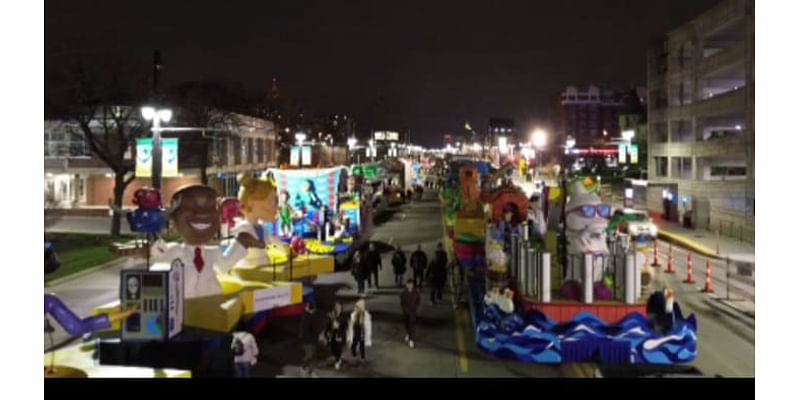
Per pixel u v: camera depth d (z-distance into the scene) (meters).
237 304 17.05
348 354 17.23
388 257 34.19
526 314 16.73
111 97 41.00
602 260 17.39
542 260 16.80
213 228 17.64
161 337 14.69
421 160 142.62
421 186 81.12
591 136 187.88
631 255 16.62
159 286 14.73
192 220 17.34
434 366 16.33
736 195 43.75
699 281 28.27
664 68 61.34
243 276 20.52
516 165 97.12
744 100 43.97
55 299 13.80
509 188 25.42
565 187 19.11
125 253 18.84
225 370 15.12
